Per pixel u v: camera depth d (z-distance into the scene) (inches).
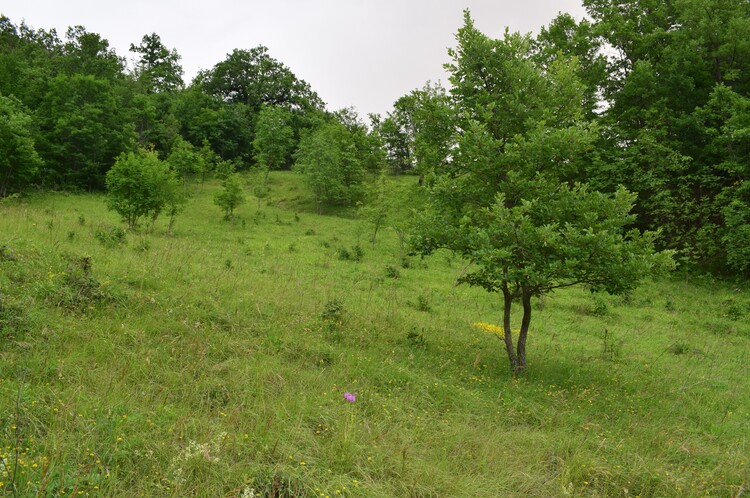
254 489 164.4
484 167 391.2
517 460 221.3
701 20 1125.1
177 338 290.5
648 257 346.0
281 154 2098.9
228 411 219.1
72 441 169.2
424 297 650.2
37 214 719.7
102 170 1653.5
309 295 488.4
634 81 1164.5
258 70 3117.6
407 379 304.5
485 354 412.8
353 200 1716.3
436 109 420.2
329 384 270.7
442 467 201.2
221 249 831.1
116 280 360.5
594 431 273.4
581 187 380.5
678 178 1061.1
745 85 1131.3
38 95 1781.5
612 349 498.9
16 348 234.2
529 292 376.8
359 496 172.1
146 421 191.6
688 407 351.9
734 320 728.3
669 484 217.6
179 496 155.6
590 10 1334.9
